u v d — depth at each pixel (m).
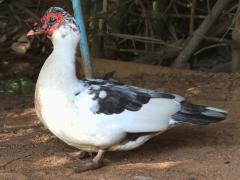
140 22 3.78
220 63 3.63
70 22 2.06
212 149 2.21
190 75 3.16
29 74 3.19
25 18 3.63
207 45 3.65
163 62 3.56
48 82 2.02
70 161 2.14
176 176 1.98
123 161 2.12
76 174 2.02
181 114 2.09
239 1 3.26
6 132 2.42
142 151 2.21
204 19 3.41
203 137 2.34
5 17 3.64
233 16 3.44
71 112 1.99
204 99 2.80
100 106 2.00
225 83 3.03
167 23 3.69
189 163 2.09
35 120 2.55
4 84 2.97
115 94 2.03
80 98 2.00
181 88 2.99
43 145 2.29
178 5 3.79
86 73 2.46
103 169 2.06
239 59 3.31
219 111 2.14
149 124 2.04
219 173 2.01
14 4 3.57
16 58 3.38
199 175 1.99
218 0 3.30
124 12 3.62
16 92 2.93
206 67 3.62
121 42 3.70
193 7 3.46
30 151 2.23
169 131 2.41
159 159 2.13
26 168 2.07
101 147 2.04
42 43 3.43
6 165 2.10
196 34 3.36
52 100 2.01
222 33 3.58
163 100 2.09
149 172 2.02
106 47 3.63
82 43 2.43
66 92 2.01
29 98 2.85
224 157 2.13
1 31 3.55
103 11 3.51
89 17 3.46
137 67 3.22
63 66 2.03
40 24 2.13
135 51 3.58
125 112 2.02
